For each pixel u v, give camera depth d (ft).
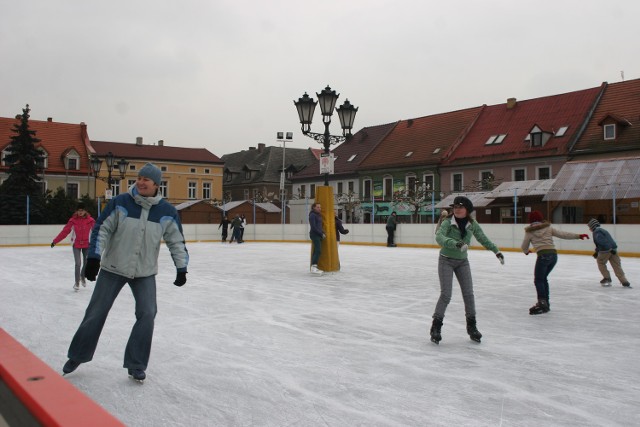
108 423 6.15
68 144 188.44
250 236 113.70
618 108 119.85
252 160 244.01
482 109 151.64
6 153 174.50
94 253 14.12
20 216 99.14
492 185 122.21
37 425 6.81
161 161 202.18
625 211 87.40
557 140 122.83
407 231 92.02
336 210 155.94
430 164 146.10
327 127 45.57
